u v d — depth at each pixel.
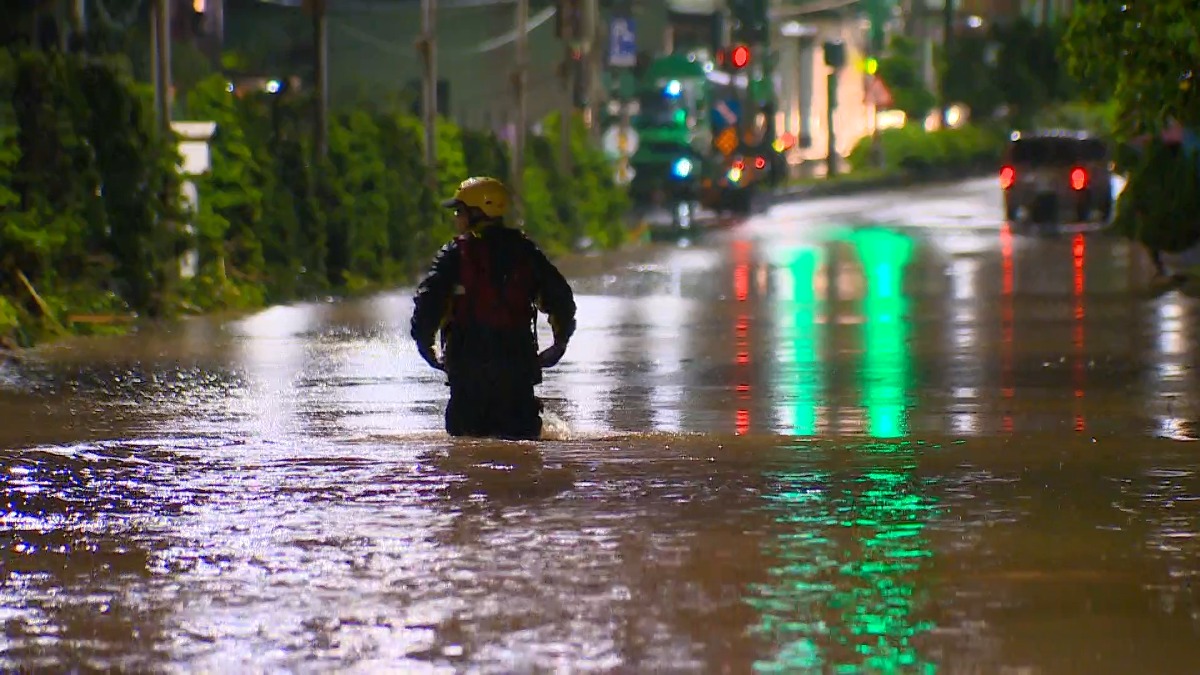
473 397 37.59
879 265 112.81
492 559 26.22
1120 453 36.59
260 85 164.50
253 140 93.75
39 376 57.59
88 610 23.69
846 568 25.45
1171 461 35.16
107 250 79.25
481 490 31.53
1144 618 22.73
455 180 122.81
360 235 103.19
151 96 85.00
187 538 27.92
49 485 32.44
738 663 20.92
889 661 20.97
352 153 104.25
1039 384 55.06
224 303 85.88
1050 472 33.59
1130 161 96.00
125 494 31.52
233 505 30.41
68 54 80.25
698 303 86.94
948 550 26.58
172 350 66.12
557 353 37.50
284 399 51.81
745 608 23.33
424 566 25.83
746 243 141.00
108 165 79.12
